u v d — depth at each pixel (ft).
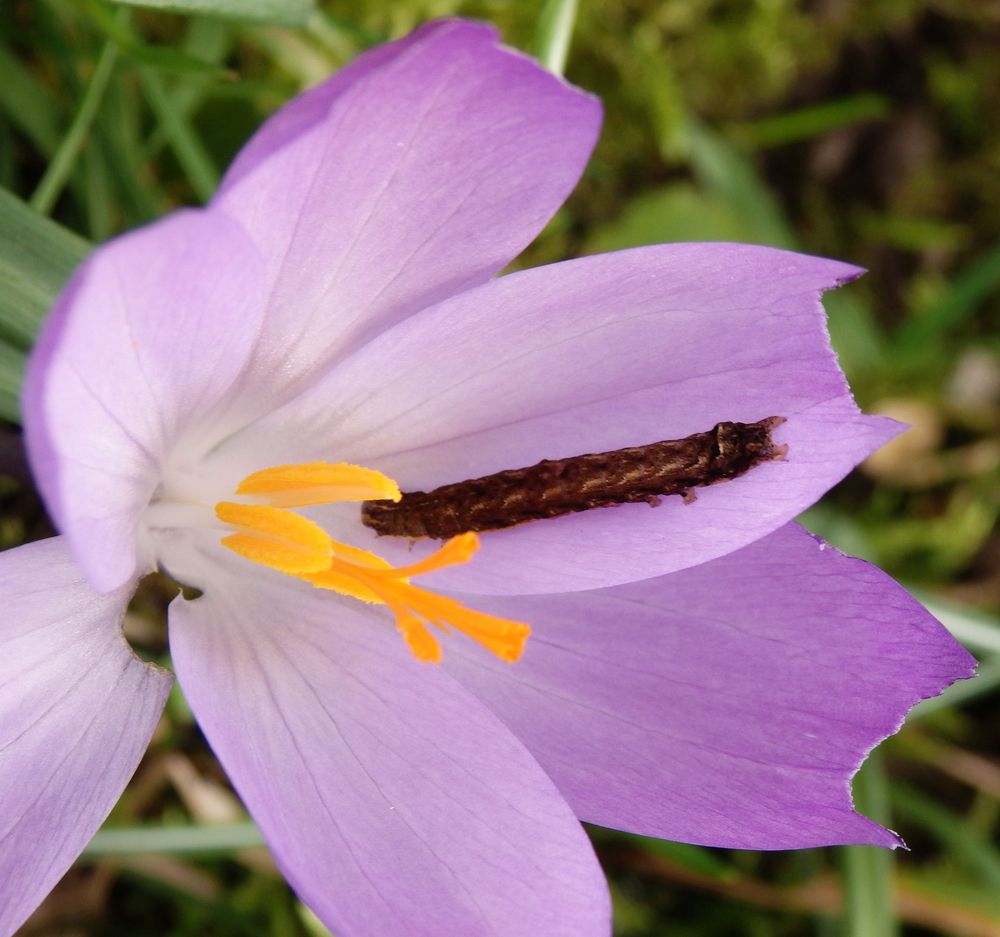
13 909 0.40
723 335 0.43
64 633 0.41
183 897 0.58
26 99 0.55
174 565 0.45
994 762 0.69
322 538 0.43
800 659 0.45
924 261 0.76
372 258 0.43
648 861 0.64
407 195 0.42
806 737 0.45
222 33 0.57
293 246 0.42
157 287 0.38
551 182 0.42
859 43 0.73
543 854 0.43
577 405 0.44
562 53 0.51
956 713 0.69
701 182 0.69
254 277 0.39
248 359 0.43
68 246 0.46
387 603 0.42
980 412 0.73
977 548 0.73
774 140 0.73
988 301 0.75
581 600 0.46
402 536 0.44
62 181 0.56
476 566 0.45
